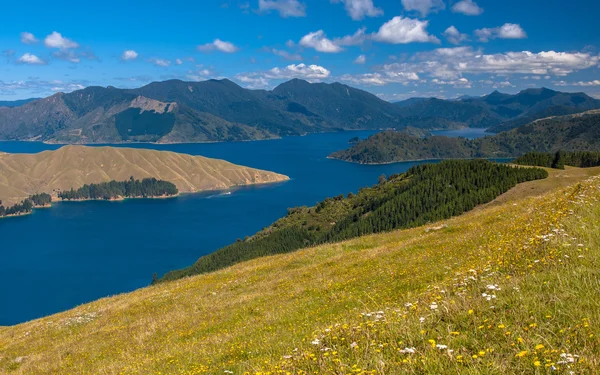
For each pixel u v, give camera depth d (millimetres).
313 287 23672
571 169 112250
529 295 9414
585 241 12328
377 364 7758
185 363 15500
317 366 8828
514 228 20656
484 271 13430
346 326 10875
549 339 7180
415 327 9289
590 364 6047
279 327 17016
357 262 27359
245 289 29109
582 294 8703
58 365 21188
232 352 14742
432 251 23844
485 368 6688
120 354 20672
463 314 9242
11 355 25719
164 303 30453
